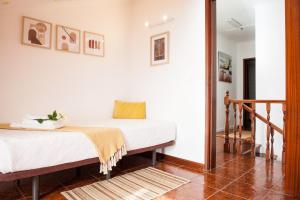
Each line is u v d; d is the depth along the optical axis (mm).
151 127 2502
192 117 2604
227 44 5762
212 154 2469
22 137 1573
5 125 2154
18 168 1485
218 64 5398
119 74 3465
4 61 2371
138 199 1701
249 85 6086
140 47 3369
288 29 1751
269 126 3018
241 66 6105
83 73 3035
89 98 3102
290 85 1737
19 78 2475
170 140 2736
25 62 2516
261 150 3781
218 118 5426
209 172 2363
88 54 3082
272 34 3768
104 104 3275
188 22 2660
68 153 1761
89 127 2172
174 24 2836
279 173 2334
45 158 1625
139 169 2482
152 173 2332
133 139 2316
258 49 3938
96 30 3174
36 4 2596
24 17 2500
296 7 1709
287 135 1759
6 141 1458
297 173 1696
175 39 2820
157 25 3082
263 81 3877
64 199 1696
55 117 2088
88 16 3086
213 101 2467
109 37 3328
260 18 3898
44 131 1867
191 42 2617
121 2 3465
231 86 5949
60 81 2807
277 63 3715
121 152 2152
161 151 2979
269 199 1713
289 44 1745
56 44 2764
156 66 3088
